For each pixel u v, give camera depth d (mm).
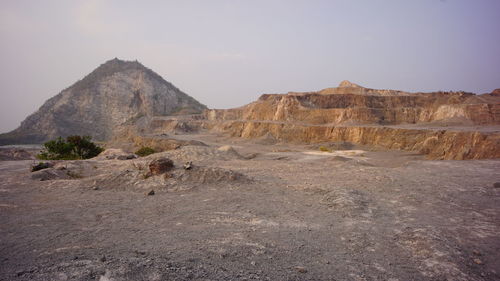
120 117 189000
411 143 52562
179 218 9008
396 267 5938
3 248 6309
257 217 9125
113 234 7438
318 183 14359
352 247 6895
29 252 6039
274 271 5543
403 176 16047
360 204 10328
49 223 8414
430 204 10695
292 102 105250
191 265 5469
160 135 90000
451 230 7988
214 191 12664
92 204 10719
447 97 91688
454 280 5484
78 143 36250
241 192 12492
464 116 65312
